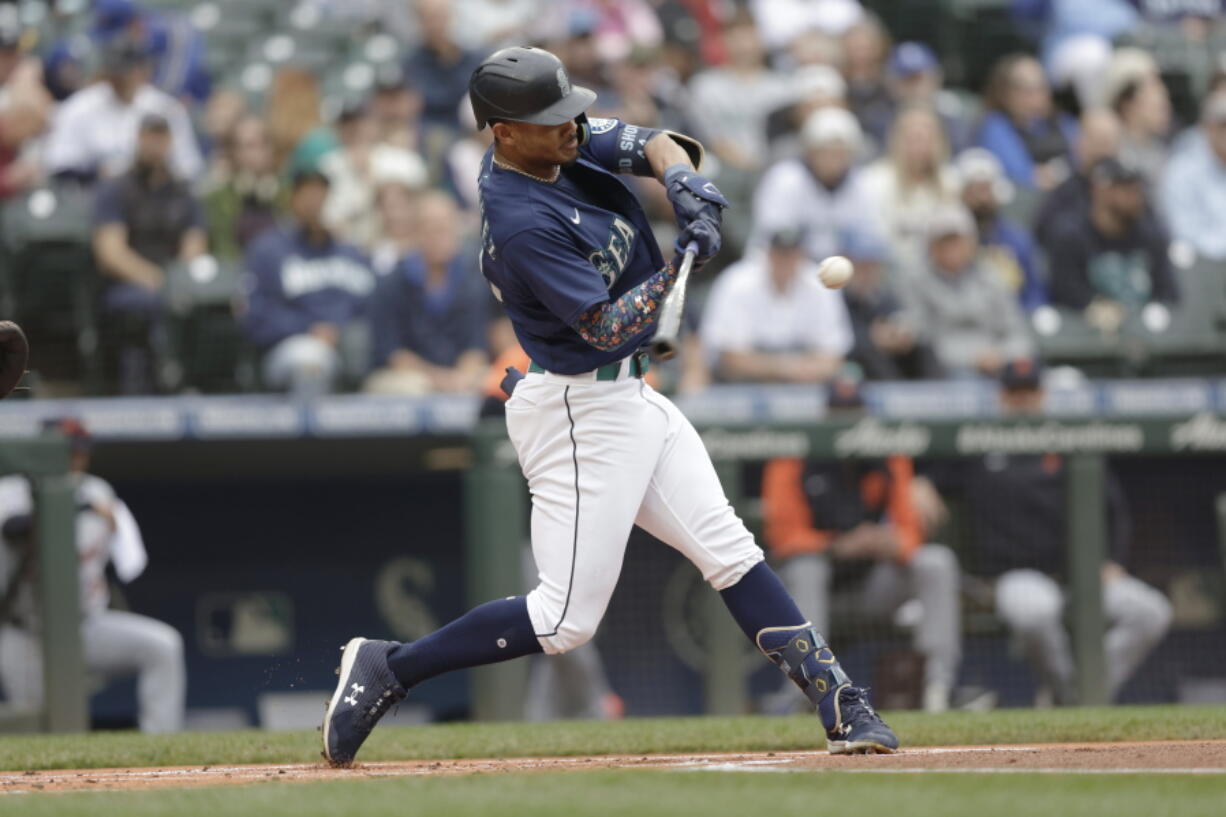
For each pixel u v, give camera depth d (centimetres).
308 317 3438
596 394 1345
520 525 2709
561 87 1296
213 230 3697
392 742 1727
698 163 1388
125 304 3434
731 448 2750
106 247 3456
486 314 3512
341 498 3653
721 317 3512
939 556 2838
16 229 3441
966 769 1247
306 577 3628
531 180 1327
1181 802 999
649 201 3716
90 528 2695
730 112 4103
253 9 4372
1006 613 2873
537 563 1395
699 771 1265
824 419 2775
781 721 2014
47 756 1638
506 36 4175
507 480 2705
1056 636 2875
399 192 3681
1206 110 4175
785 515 2803
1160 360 3756
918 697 2827
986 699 2902
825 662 1410
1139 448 2845
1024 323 3706
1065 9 4578
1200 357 3781
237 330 3441
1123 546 2970
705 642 2681
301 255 3472
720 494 1403
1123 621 2952
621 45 4191
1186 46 4481
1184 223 4128
